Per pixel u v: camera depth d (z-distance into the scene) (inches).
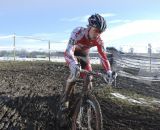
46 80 406.9
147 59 492.4
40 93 322.0
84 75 224.7
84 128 219.0
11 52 743.1
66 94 243.4
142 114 295.6
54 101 296.5
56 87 359.6
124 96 364.2
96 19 214.7
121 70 463.8
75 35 222.7
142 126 267.1
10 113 257.4
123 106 312.2
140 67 489.1
